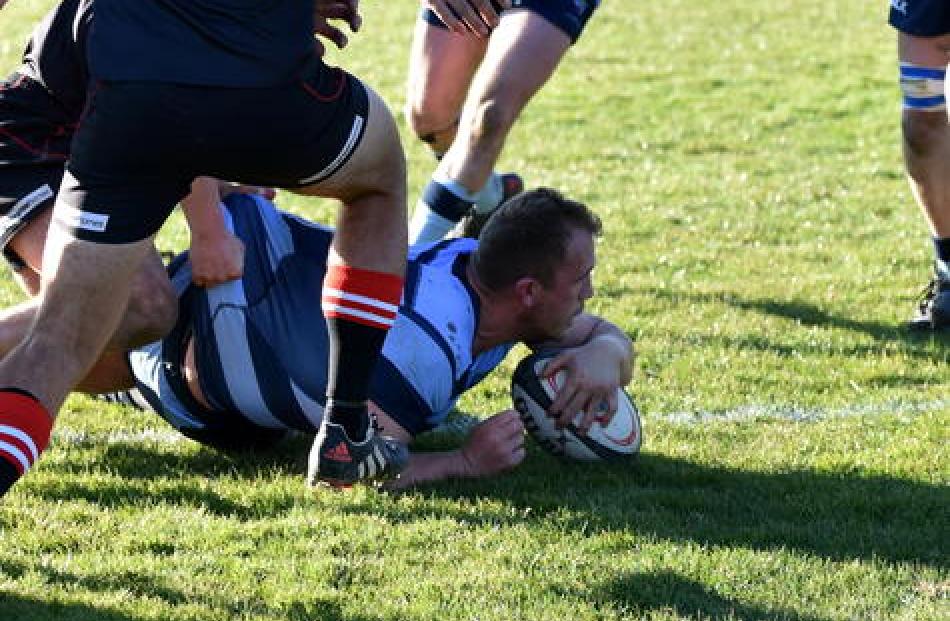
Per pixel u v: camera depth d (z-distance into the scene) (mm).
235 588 12648
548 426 16562
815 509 15070
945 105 22422
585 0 21938
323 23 15305
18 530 13953
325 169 13430
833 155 39219
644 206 32969
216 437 16906
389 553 13641
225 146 12711
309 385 15914
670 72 51594
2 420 12039
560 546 13875
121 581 12727
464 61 24750
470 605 12367
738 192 34625
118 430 18047
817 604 12625
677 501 15328
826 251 28734
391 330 15836
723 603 12586
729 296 25141
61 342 12547
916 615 12414
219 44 12547
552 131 42281
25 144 15961
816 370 20891
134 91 12359
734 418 18672
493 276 16234
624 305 24438
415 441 17891
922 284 26125
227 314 15984
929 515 15031
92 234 12477
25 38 56156
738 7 67500
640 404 19234
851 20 63094
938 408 19031
